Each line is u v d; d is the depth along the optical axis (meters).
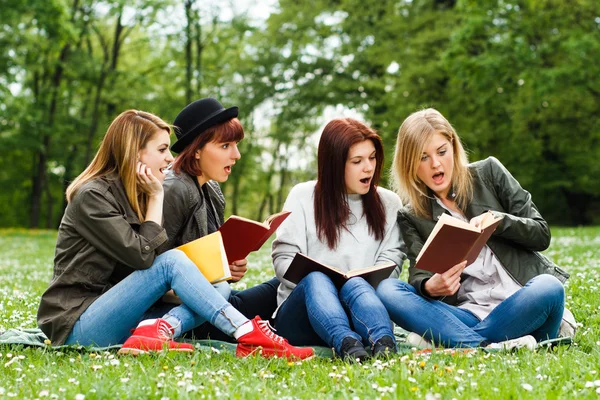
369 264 4.05
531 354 3.24
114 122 3.71
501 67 21.03
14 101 26.33
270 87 26.73
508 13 21.44
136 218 3.64
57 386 2.75
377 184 4.09
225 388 2.69
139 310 3.53
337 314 3.40
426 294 3.68
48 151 29.92
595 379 2.74
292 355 3.38
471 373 2.86
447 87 24.73
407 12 25.88
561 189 28.11
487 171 4.08
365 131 3.93
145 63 32.62
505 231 3.74
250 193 39.56
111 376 2.91
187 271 3.48
